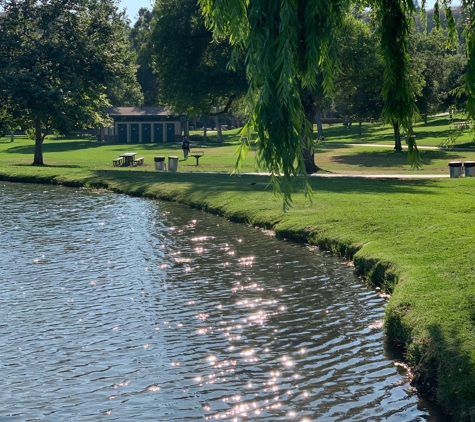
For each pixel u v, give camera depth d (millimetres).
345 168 49469
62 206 32062
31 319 14828
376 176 38938
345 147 72250
